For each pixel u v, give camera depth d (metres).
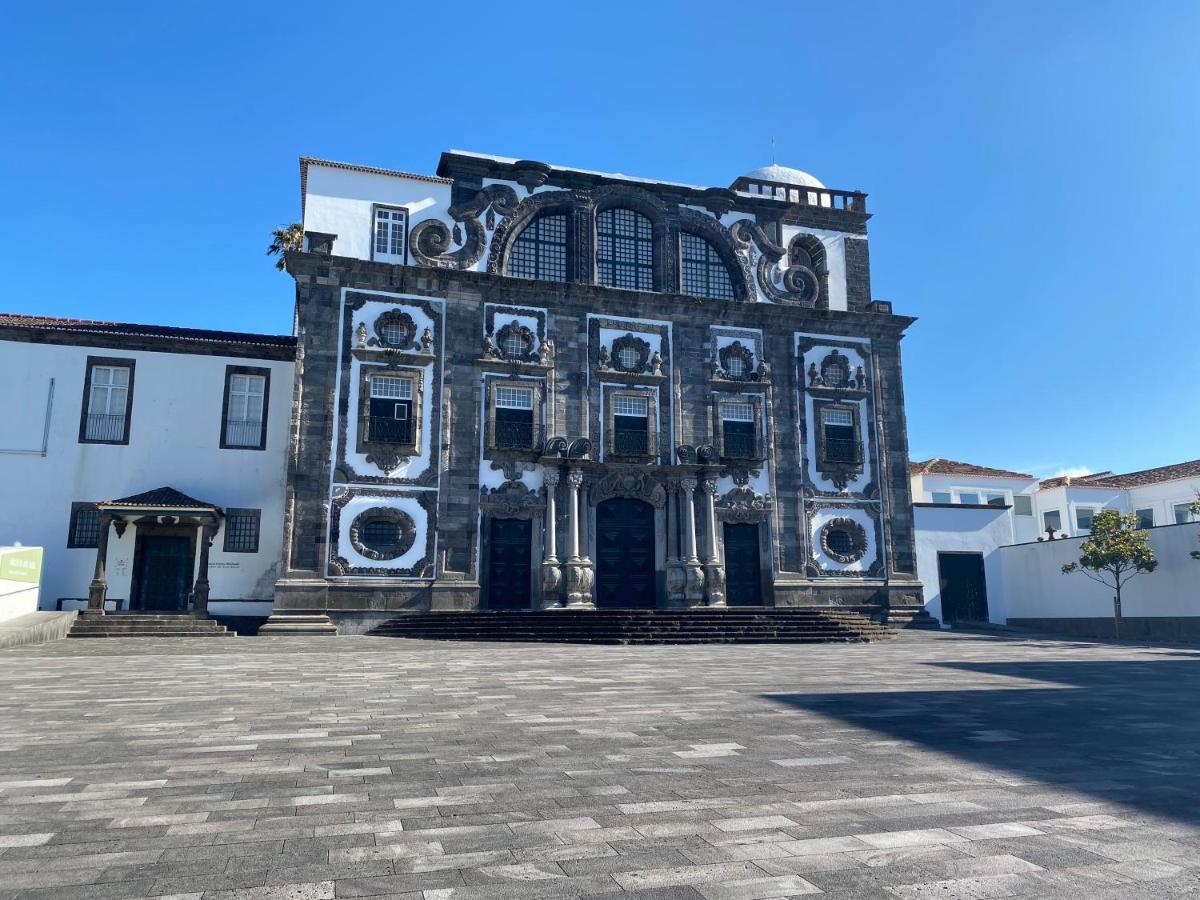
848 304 35.47
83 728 9.24
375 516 27.97
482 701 11.48
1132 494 50.81
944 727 9.42
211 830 5.41
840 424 33.81
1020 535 50.00
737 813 5.80
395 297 29.50
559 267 32.50
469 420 29.50
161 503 27.19
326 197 29.98
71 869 4.66
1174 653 22.09
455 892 4.30
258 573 28.84
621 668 16.47
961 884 4.41
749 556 32.03
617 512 30.97
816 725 9.51
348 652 20.25
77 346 28.81
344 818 5.68
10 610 23.62
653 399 31.66
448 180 31.33
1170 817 5.73
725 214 34.62
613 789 6.49
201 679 14.20
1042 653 21.73
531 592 29.39
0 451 27.70
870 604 32.56
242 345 29.92
